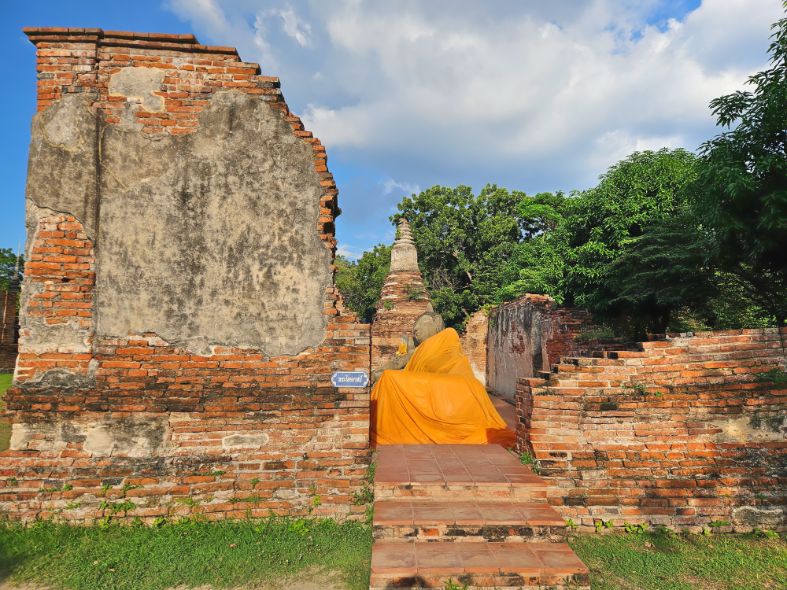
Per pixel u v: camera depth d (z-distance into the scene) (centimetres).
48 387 531
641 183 1070
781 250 633
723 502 537
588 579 377
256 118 581
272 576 427
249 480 545
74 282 541
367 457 563
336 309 581
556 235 1421
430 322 1008
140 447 537
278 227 576
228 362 558
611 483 543
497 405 1383
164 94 569
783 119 569
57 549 468
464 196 2942
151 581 418
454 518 435
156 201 560
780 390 552
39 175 544
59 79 555
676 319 1055
